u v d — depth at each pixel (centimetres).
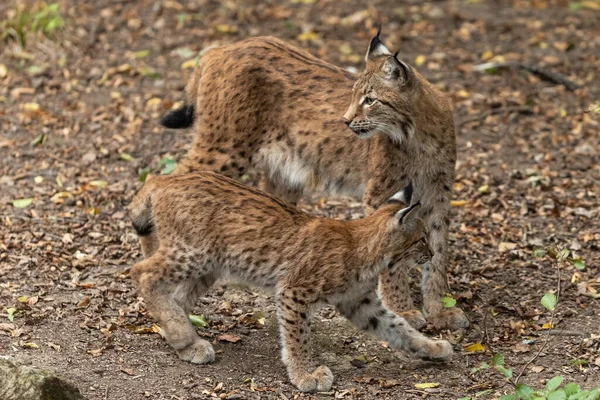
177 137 1532
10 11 1888
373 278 988
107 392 905
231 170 1180
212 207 980
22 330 1007
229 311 1095
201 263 988
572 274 1180
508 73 1797
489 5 2142
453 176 1132
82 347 988
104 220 1290
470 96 1700
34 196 1348
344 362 1008
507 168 1474
